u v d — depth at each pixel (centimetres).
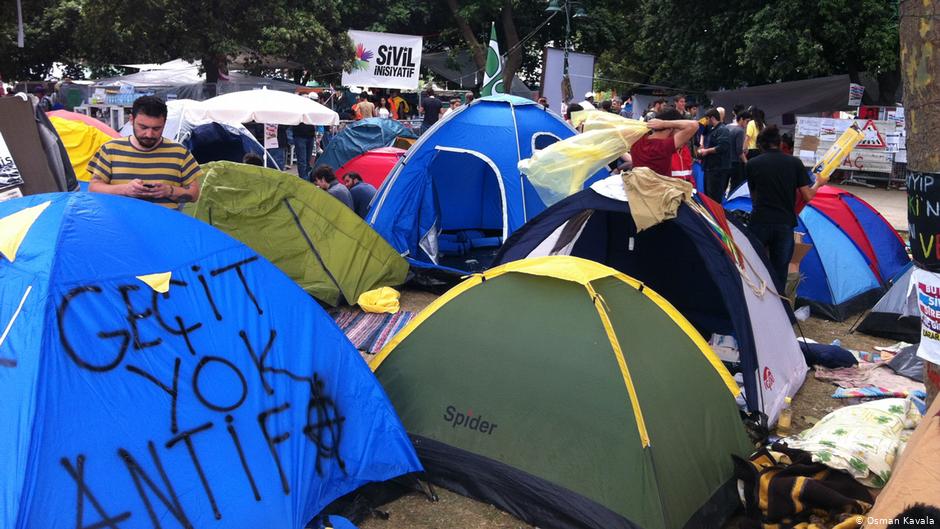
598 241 696
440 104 1714
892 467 400
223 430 332
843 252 807
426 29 2958
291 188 748
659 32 2542
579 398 387
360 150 1384
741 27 2183
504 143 864
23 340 298
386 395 411
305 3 2291
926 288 354
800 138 2031
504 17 2750
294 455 354
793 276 734
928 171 345
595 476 370
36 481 276
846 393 570
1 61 2686
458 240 1051
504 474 391
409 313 761
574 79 2092
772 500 377
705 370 433
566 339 404
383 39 2334
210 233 374
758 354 502
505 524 382
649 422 373
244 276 373
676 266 685
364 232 791
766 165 670
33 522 272
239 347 354
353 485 385
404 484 411
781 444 436
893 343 716
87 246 327
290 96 1428
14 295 311
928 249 350
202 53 2108
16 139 459
